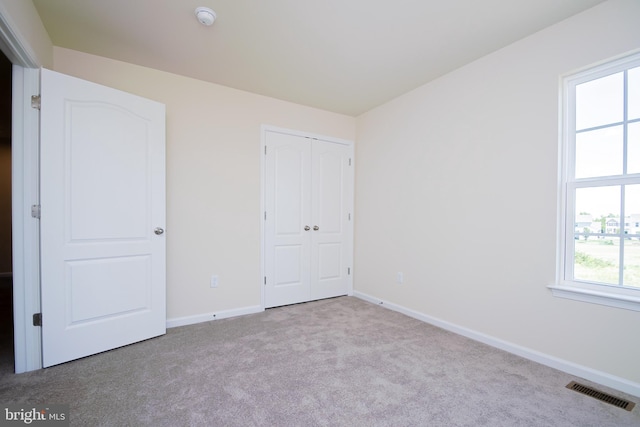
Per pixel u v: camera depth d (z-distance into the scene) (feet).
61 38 7.16
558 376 6.16
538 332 6.78
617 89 5.95
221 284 9.70
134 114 7.60
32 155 6.17
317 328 8.77
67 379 5.90
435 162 9.19
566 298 6.35
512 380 6.01
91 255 6.90
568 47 6.32
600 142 6.17
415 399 5.39
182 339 7.92
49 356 6.31
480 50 7.59
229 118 9.82
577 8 6.02
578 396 5.49
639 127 5.67
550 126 6.61
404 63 8.25
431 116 9.32
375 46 7.43
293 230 11.25
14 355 6.25
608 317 5.79
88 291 6.86
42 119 6.18
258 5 5.99
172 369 6.35
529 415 4.98
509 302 7.30
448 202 8.79
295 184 11.26
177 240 8.96
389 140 10.96
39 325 6.25
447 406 5.21
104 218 7.10
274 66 8.45
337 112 12.13
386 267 11.02
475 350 7.36
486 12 6.15
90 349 6.88
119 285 7.36
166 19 6.44
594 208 6.24
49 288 6.30
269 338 8.02
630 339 5.54
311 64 8.32
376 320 9.49
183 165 9.06
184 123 9.07
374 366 6.54
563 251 6.58
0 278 15.39
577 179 6.45
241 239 10.07
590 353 6.01
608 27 5.81
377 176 11.52
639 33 5.48
